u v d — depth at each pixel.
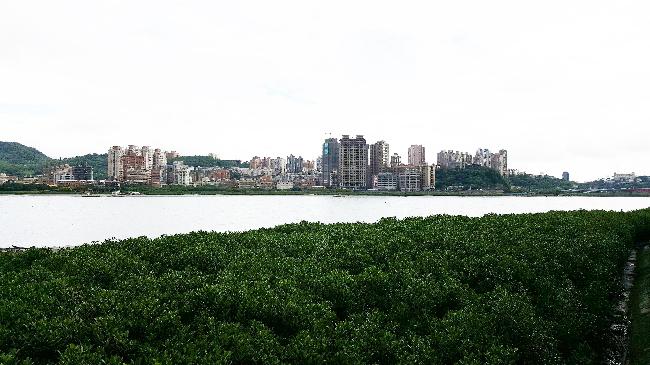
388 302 14.00
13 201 176.62
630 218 35.00
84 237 67.69
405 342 11.58
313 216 110.50
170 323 10.39
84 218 103.06
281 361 9.88
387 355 11.09
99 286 13.35
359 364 10.17
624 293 21.55
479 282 16.58
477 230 24.83
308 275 15.13
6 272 15.25
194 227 83.75
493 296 14.48
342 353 10.39
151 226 85.50
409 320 13.08
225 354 9.25
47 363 8.91
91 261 15.08
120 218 104.12
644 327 16.56
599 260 21.52
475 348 11.56
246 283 13.43
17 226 82.50
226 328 10.47
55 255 16.53
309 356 10.07
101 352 8.85
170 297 12.07
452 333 11.89
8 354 8.45
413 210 136.62
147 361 8.77
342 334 11.52
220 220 99.62
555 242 22.41
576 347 14.77
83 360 8.34
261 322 11.24
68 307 11.04
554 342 13.45
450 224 26.53
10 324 9.88
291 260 17.22
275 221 96.69
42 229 78.31
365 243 20.36
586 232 26.06
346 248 19.25
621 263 25.31
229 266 15.90
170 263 16.38
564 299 15.65
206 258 16.73
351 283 14.34
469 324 12.35
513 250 19.77
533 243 21.59
